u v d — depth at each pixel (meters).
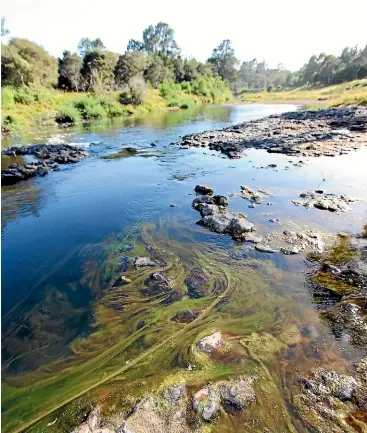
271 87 135.12
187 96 68.44
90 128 30.39
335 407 3.41
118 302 5.43
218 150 18.56
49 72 46.56
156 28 95.94
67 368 4.16
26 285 6.07
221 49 115.12
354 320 4.64
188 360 4.11
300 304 5.12
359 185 11.03
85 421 3.38
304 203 9.43
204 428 3.23
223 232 7.77
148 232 8.05
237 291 5.56
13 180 13.12
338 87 74.62
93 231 8.30
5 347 4.59
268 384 3.70
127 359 4.23
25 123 30.14
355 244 6.95
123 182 12.73
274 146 18.27
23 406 3.64
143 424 3.23
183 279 6.00
